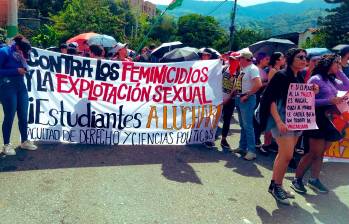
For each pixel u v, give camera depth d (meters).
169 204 4.21
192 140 6.54
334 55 4.80
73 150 5.79
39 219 3.69
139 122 6.28
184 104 6.41
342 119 4.84
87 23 30.05
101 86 6.07
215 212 4.12
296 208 4.40
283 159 4.43
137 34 65.06
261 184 5.03
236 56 6.52
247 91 5.92
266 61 6.68
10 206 3.90
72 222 3.68
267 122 4.48
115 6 59.25
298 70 4.45
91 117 6.11
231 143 7.03
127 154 5.80
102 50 6.44
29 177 4.64
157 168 5.30
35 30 23.91
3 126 5.29
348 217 4.25
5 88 5.15
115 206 4.06
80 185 4.52
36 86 5.84
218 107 6.52
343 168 5.99
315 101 4.65
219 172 5.37
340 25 38.50
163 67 6.22
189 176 5.10
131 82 6.16
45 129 5.97
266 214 4.17
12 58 5.17
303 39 53.81
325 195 4.86
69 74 5.94
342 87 5.63
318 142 4.68
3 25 22.78
